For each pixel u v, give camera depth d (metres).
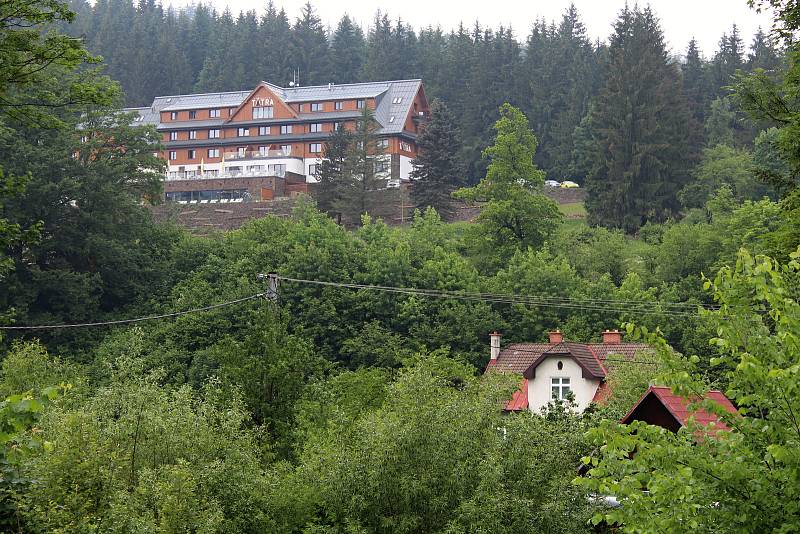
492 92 187.00
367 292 84.50
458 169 143.38
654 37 145.62
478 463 31.66
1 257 30.56
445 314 82.44
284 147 160.00
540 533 29.83
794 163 33.75
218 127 163.50
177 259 95.88
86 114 99.44
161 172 103.88
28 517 26.75
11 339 81.81
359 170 139.62
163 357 74.06
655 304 73.62
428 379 34.22
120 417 34.44
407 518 31.27
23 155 87.50
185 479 31.25
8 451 18.19
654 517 15.92
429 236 103.31
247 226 99.94
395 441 31.95
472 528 29.64
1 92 29.05
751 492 15.91
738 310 16.73
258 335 45.03
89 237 90.00
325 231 93.50
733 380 16.61
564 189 150.62
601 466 16.61
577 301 80.31
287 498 33.88
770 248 31.95
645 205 132.88
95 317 87.50
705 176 134.38
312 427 40.78
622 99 138.38
